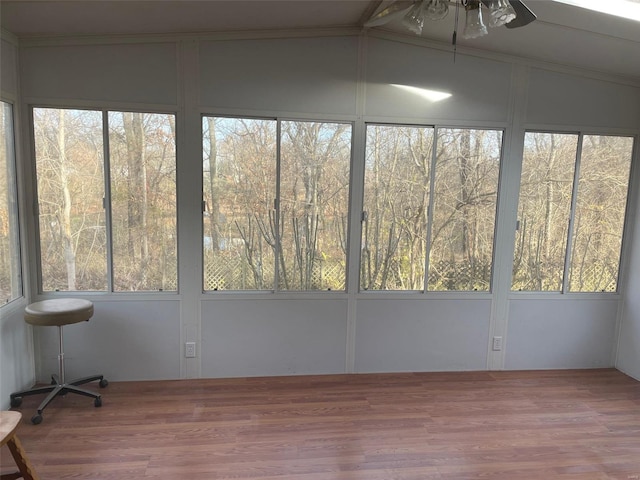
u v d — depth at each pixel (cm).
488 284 364
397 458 242
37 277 314
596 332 378
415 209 348
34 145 303
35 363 317
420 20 203
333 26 316
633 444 262
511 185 353
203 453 242
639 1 250
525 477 228
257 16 284
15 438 188
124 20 275
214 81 314
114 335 326
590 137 360
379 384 337
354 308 349
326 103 327
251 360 344
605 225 372
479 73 338
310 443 254
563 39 296
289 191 334
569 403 313
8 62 282
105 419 275
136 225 321
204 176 324
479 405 307
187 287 329
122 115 310
